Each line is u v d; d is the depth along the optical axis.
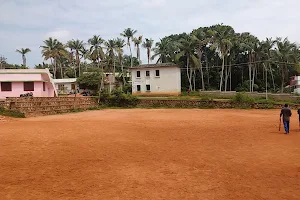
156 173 8.42
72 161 9.85
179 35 70.62
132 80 52.75
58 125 19.98
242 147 12.21
